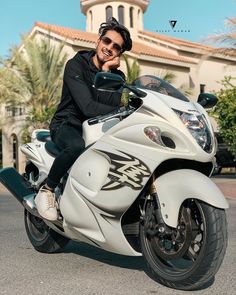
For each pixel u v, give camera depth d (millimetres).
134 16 35531
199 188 3527
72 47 26391
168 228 3684
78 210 4082
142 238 3904
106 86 3664
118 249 3936
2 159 31375
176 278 3672
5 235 6312
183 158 3600
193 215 3740
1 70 24141
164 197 3678
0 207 9852
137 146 3691
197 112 3764
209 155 3656
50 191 4395
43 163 4848
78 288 3789
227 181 18016
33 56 23891
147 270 4324
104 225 3926
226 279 4074
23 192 5008
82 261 4723
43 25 28281
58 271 4336
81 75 4266
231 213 9062
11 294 3656
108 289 3750
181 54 32375
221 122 17969
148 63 28781
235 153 18266
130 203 3764
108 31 4289
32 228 5320
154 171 3777
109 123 3996
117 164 3777
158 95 3818
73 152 4141
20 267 4512
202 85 31969
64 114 4426
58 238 5020
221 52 18766
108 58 4281
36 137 5227
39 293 3672
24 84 24141
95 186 3922
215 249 3512
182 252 3629
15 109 26672
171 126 3619
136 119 3729
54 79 24125
